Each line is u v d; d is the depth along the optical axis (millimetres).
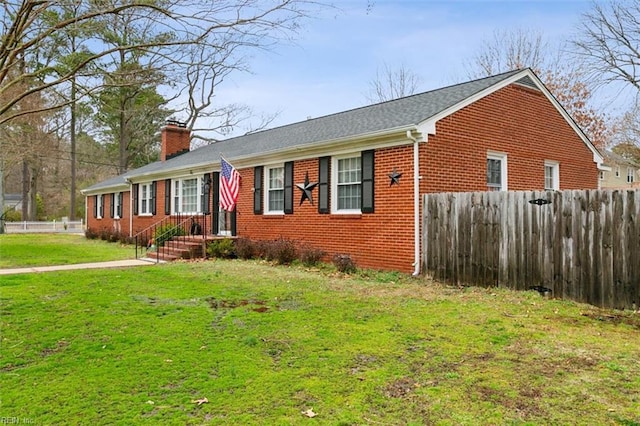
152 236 18812
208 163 16234
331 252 11789
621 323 5770
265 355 4633
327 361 4441
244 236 14953
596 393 3625
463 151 10727
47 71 9117
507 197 8039
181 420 3238
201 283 8820
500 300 7172
